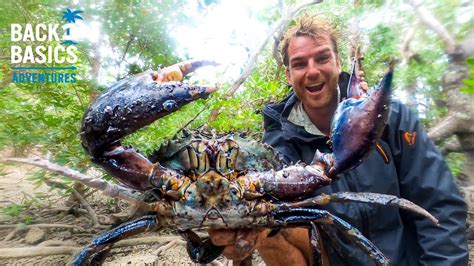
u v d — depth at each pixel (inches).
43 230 47.9
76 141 42.0
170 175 18.6
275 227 19.6
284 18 49.9
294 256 30.1
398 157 25.2
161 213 18.9
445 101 49.7
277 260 30.3
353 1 55.7
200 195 18.3
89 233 48.3
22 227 47.6
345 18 54.4
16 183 69.7
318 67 26.0
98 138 18.6
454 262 23.0
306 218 19.3
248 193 18.5
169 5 48.5
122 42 50.6
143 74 19.2
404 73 52.4
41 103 44.8
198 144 18.5
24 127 41.1
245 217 18.6
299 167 19.7
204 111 51.2
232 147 18.6
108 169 19.1
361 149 18.6
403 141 24.9
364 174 24.8
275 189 18.9
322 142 26.8
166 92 18.3
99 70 49.2
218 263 39.6
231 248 21.4
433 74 50.8
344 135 18.9
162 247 43.1
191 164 18.5
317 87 26.2
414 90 55.3
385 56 54.2
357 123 18.5
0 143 40.7
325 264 27.6
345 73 27.3
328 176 19.4
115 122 18.3
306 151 27.3
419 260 25.1
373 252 19.3
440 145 46.0
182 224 18.9
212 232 19.9
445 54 44.3
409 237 26.4
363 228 25.3
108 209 56.9
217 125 45.0
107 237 19.0
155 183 18.6
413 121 25.3
